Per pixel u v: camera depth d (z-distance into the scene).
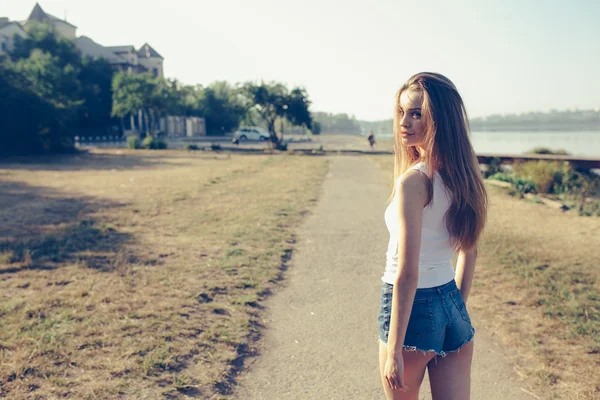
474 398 3.50
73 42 66.38
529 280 6.09
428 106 2.10
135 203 12.16
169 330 4.45
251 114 42.66
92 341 4.14
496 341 4.43
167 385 3.54
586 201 14.25
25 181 17.00
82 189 14.89
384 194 14.75
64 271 6.22
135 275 6.12
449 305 2.11
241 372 3.83
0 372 3.57
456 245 2.15
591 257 7.37
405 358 2.10
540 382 3.70
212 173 20.53
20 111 30.69
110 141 56.97
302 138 79.88
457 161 2.10
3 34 63.16
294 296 5.68
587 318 4.88
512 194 15.18
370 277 6.47
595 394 3.51
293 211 11.26
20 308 4.90
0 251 7.13
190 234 8.65
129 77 50.34
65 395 3.33
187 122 84.38
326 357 4.15
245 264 6.76
